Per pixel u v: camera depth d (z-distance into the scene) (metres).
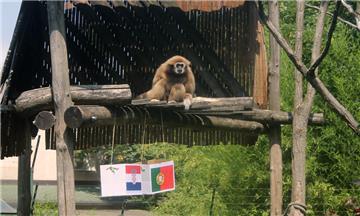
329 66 12.80
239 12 10.49
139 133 10.77
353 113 12.22
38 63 9.90
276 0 10.06
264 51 10.20
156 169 7.71
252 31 10.04
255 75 10.15
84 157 22.70
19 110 8.11
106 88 7.70
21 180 10.02
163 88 9.46
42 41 9.76
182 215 14.72
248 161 13.06
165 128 10.31
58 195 7.24
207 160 13.89
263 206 13.13
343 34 13.05
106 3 8.38
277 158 10.25
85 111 7.42
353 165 12.12
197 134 11.05
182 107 8.47
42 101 7.76
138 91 10.95
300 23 9.02
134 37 10.90
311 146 12.58
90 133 10.82
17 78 9.48
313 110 12.34
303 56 14.19
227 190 13.54
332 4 15.55
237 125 9.96
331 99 6.72
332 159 12.39
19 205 10.01
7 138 9.01
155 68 10.96
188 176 15.23
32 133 10.07
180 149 16.17
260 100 10.16
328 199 12.24
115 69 10.88
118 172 7.29
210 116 9.60
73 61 10.65
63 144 7.27
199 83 10.90
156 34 10.90
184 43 10.79
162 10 10.59
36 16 9.25
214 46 10.70
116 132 10.80
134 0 8.56
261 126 10.31
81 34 10.65
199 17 10.79
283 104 12.84
